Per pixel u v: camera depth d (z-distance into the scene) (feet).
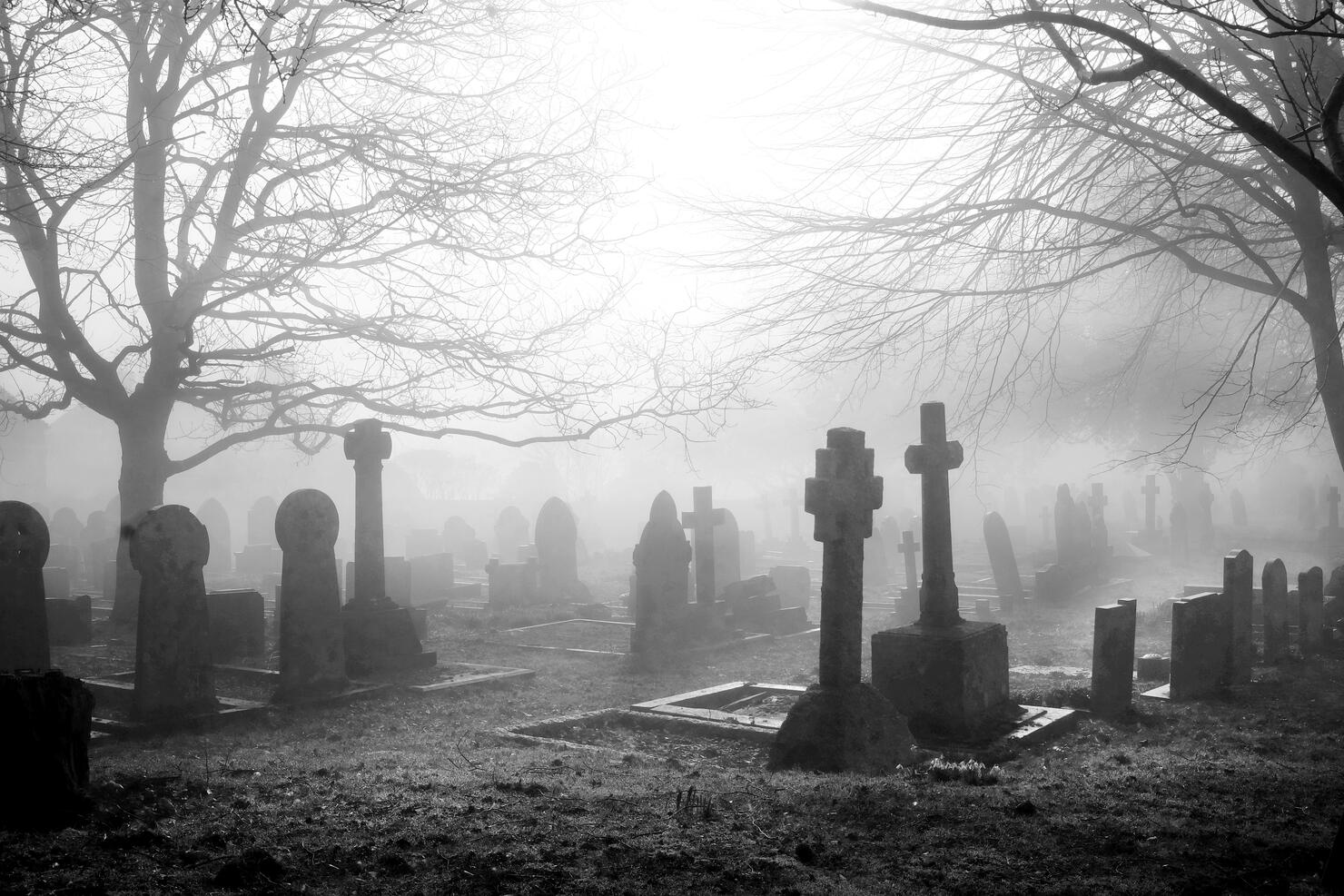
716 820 19.17
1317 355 37.09
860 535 28.45
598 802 20.45
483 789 21.52
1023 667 47.57
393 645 46.55
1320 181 18.60
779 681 45.70
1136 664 46.21
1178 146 37.11
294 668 39.14
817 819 19.51
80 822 18.72
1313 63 33.19
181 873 15.83
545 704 40.01
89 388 61.67
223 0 26.00
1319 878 16.29
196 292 61.77
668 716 34.78
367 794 20.83
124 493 62.34
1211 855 17.46
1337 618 55.06
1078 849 17.83
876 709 28.22
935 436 34.78
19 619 37.14
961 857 17.33
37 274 61.16
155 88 60.75
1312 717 35.53
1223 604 40.98
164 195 63.00
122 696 38.04
